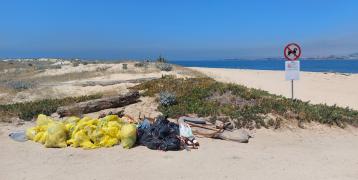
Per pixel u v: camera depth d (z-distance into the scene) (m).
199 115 14.15
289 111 14.59
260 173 9.01
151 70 37.41
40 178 8.69
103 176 8.76
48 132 11.25
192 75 36.25
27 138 12.07
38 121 12.96
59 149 10.98
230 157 10.18
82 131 11.26
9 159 10.12
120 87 26.89
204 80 18.92
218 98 15.73
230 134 11.94
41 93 25.48
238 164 9.62
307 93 28.84
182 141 10.98
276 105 14.86
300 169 9.38
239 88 16.95
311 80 38.72
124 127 11.15
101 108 15.20
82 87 27.28
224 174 8.89
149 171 9.07
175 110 14.67
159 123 11.45
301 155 10.64
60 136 11.17
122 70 38.00
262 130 13.12
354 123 14.46
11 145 11.46
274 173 9.02
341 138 12.81
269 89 30.92
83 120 12.01
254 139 12.20
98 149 10.91
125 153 10.51
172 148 10.70
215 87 16.97
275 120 13.75
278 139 12.34
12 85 27.39
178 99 15.81
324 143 12.09
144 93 17.09
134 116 14.54
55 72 41.03
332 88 32.06
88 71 39.03
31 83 29.00
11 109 15.48
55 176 8.80
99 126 11.46
